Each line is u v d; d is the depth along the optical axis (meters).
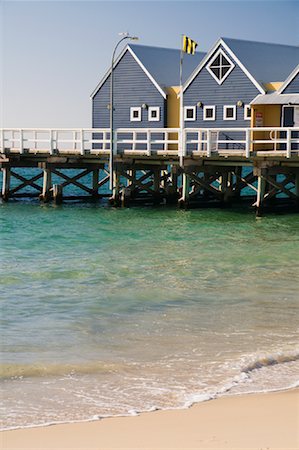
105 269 21.34
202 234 28.55
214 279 19.89
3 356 12.70
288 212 35.50
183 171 36.03
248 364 11.95
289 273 20.70
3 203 42.38
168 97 46.19
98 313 16.03
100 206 40.16
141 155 37.72
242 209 37.44
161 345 13.44
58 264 22.14
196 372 11.70
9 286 18.94
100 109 48.97
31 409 9.98
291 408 9.67
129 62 47.66
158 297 17.66
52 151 40.84
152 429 8.92
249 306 16.67
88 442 8.52
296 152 33.31
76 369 11.94
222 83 43.16
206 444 8.30
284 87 40.03
